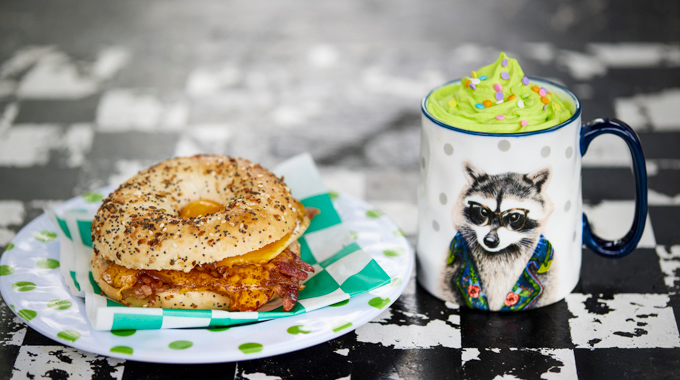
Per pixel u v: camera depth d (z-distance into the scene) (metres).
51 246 0.74
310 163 0.80
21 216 0.83
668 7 1.30
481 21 1.29
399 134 0.97
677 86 1.03
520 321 0.71
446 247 0.71
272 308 0.70
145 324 0.66
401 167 0.91
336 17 1.33
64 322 0.67
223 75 1.11
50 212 0.76
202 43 1.22
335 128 0.99
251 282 0.69
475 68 1.10
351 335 0.70
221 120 1.00
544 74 1.07
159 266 0.68
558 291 0.71
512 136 0.67
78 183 0.88
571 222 0.70
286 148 0.95
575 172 0.69
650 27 1.22
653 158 0.90
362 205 0.78
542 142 0.67
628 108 0.98
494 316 0.71
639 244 0.78
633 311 0.72
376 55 1.17
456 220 0.70
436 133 0.69
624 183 0.87
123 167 0.91
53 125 0.98
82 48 1.19
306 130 0.98
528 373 0.67
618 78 1.05
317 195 0.78
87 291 0.70
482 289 0.71
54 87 1.06
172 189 0.74
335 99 1.04
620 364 0.67
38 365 0.68
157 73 1.11
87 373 0.67
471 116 0.69
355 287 0.69
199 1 1.41
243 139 0.96
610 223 0.81
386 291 0.70
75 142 0.95
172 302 0.69
